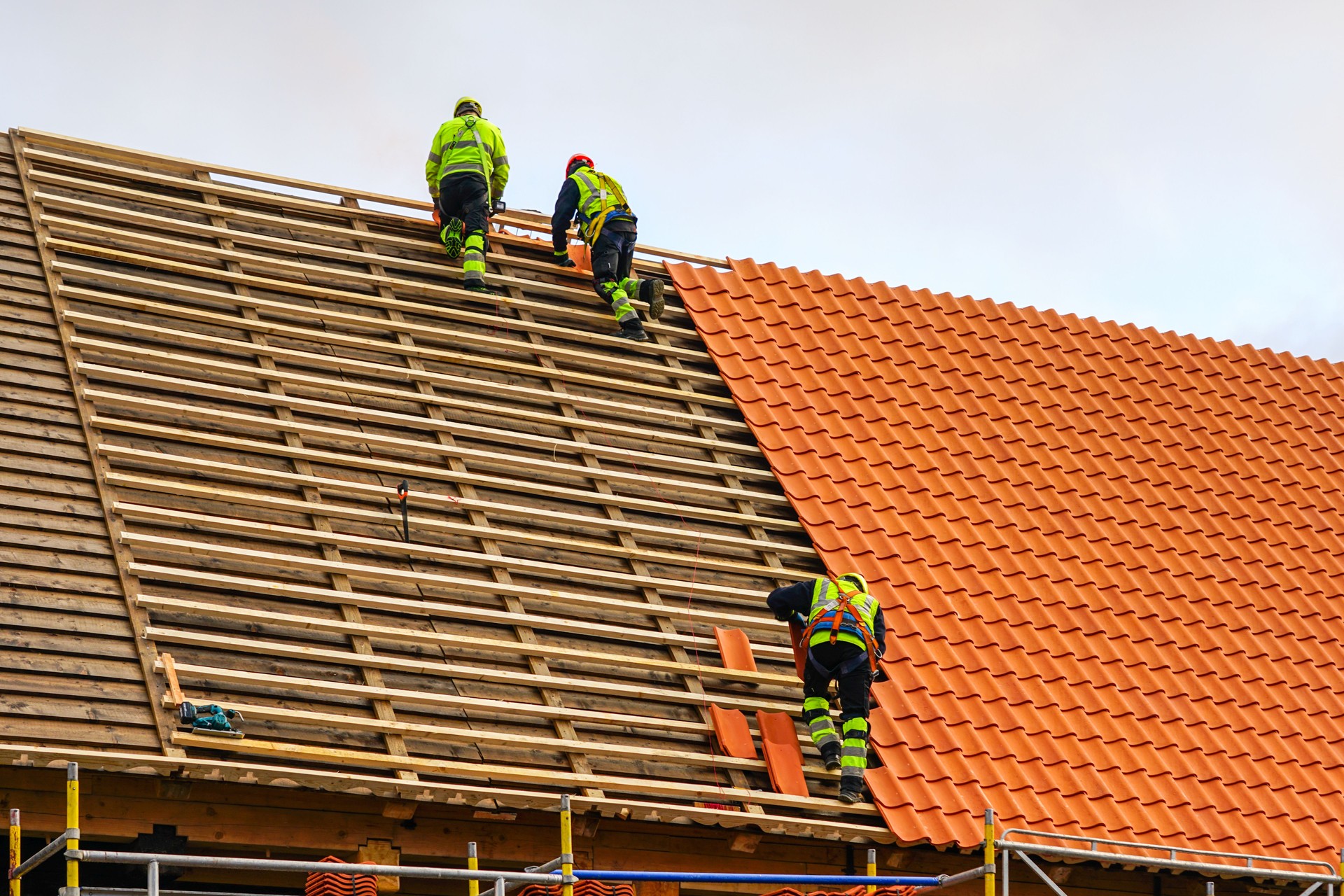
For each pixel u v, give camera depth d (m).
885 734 15.87
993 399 22.27
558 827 14.16
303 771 12.52
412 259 19.52
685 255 22.39
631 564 16.70
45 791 12.16
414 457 16.56
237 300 17.09
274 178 19.28
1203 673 18.86
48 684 12.27
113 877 13.74
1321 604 21.00
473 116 19.89
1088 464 21.77
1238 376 25.33
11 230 16.58
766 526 18.06
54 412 14.70
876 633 15.28
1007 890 14.18
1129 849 15.73
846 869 15.34
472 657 14.66
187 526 14.27
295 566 14.32
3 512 13.45
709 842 14.84
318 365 16.94
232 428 15.66
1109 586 19.56
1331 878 15.70
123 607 13.22
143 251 17.27
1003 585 18.73
